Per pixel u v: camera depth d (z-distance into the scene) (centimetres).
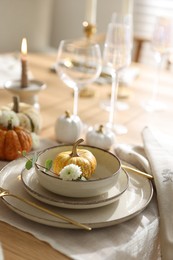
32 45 371
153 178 101
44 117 140
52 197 90
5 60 188
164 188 97
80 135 128
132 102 162
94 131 120
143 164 106
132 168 105
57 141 124
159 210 93
